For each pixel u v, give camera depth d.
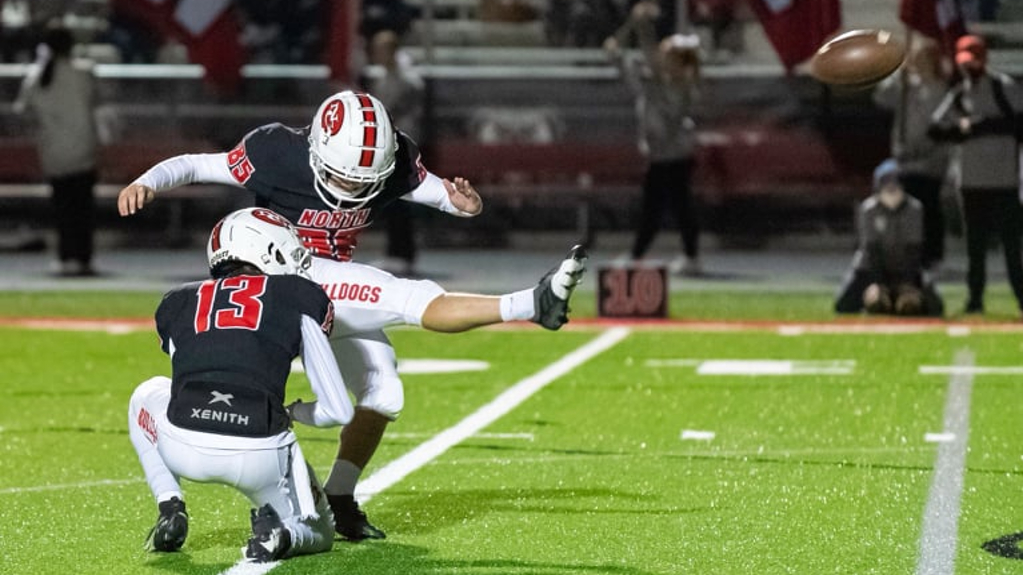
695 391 28.83
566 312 16.22
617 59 46.59
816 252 54.25
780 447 23.48
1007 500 19.78
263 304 15.85
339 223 17.58
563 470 21.91
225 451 15.42
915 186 44.06
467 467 22.16
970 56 37.94
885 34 18.44
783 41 47.50
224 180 17.53
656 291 39.84
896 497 19.97
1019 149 38.34
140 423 16.56
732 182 53.78
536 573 16.22
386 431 25.05
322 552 16.95
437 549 17.25
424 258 53.34
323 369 15.75
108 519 18.95
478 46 57.47
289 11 56.62
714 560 16.81
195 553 17.16
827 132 53.34
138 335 37.00
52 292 45.47
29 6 57.91
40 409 27.27
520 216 55.22
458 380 30.44
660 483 20.95
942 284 46.00
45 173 48.75
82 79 48.25
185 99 55.03
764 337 36.50
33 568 16.58
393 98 47.09
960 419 25.75
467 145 54.38
